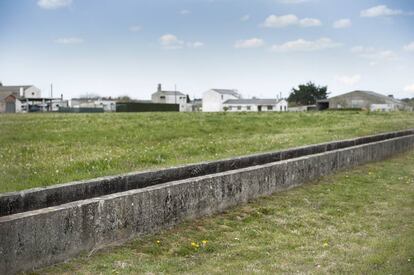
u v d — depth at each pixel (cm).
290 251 770
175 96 12825
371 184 1345
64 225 653
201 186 911
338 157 1505
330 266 691
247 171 1048
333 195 1173
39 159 1467
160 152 1652
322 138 2170
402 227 911
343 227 914
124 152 1655
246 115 4191
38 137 2053
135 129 2458
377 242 808
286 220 945
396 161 1847
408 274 649
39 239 619
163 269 659
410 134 2452
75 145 1861
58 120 3184
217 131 2608
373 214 1015
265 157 1243
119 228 739
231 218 930
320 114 4559
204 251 757
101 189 825
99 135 2178
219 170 1073
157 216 811
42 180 1029
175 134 2348
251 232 859
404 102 10988
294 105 13250
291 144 1911
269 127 2912
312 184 1289
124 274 625
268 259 726
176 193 852
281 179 1180
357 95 9806
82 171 1207
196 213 900
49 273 611
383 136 2103
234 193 1005
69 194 775
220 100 11619
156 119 3341
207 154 1653
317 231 888
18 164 1341
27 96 11194
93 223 696
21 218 598
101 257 680
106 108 9312
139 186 893
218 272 660
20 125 2642
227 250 766
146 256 710
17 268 593
